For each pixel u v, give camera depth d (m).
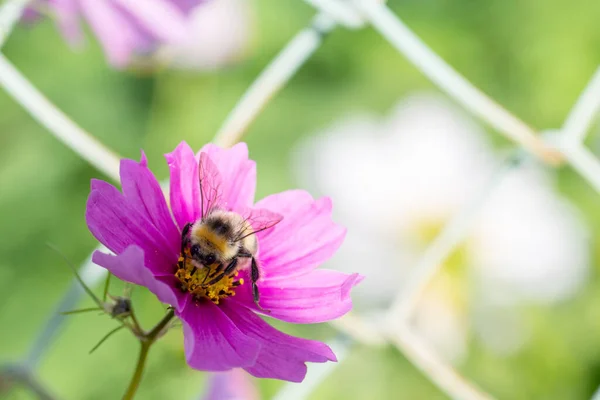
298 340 0.45
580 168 0.51
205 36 0.70
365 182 0.70
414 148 0.70
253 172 0.47
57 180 0.71
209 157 0.46
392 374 0.67
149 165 0.73
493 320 0.67
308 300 0.46
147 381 0.65
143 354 0.44
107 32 0.53
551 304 0.67
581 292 0.67
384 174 0.70
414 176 0.69
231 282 0.46
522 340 0.67
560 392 0.67
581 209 0.72
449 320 0.66
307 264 0.46
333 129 0.73
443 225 0.68
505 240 0.67
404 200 0.69
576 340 0.67
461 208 0.68
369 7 0.51
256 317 0.46
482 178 0.69
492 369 0.67
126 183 0.45
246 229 0.46
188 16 0.53
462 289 0.66
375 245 0.69
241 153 0.47
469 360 0.67
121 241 0.44
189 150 0.46
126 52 0.53
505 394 0.66
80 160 0.71
